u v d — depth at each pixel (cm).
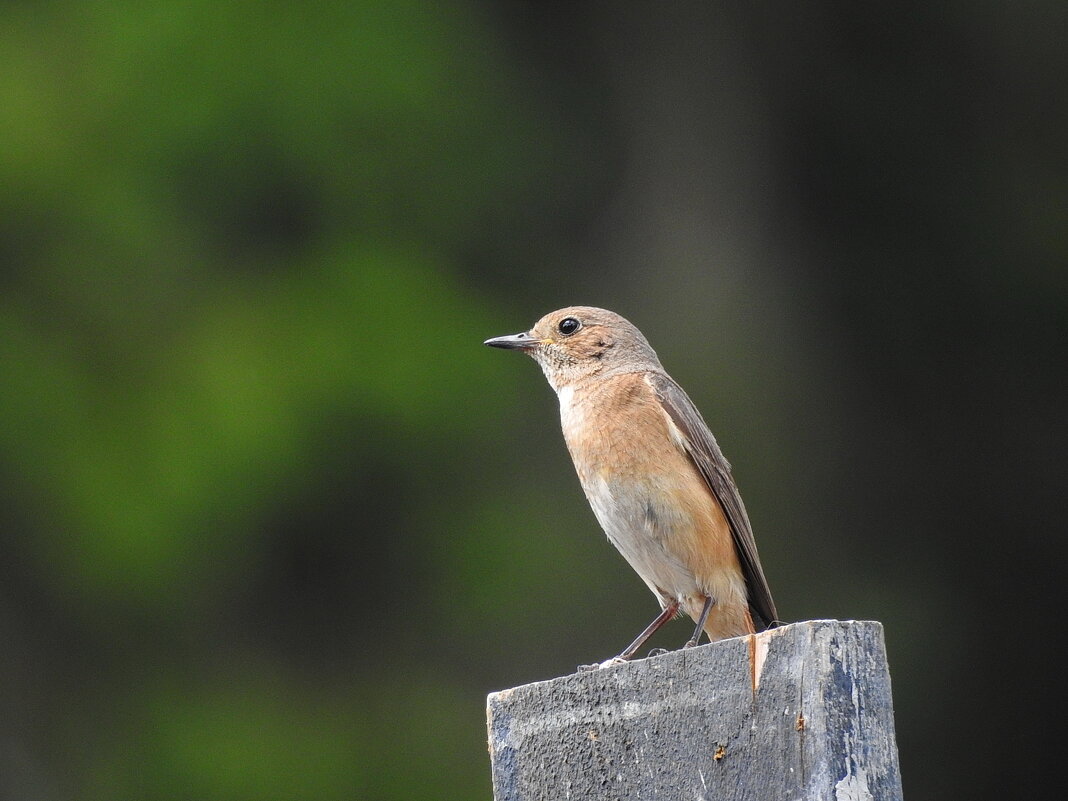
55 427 1489
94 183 1559
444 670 1480
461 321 1548
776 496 1595
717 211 1720
